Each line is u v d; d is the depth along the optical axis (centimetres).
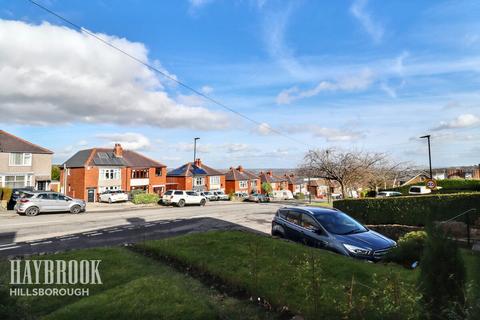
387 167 3828
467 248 880
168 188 6178
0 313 421
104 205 3369
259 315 474
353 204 1638
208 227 1593
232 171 7462
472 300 333
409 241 721
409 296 359
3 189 2612
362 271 604
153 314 465
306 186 9600
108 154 5041
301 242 908
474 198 1242
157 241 928
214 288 589
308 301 482
